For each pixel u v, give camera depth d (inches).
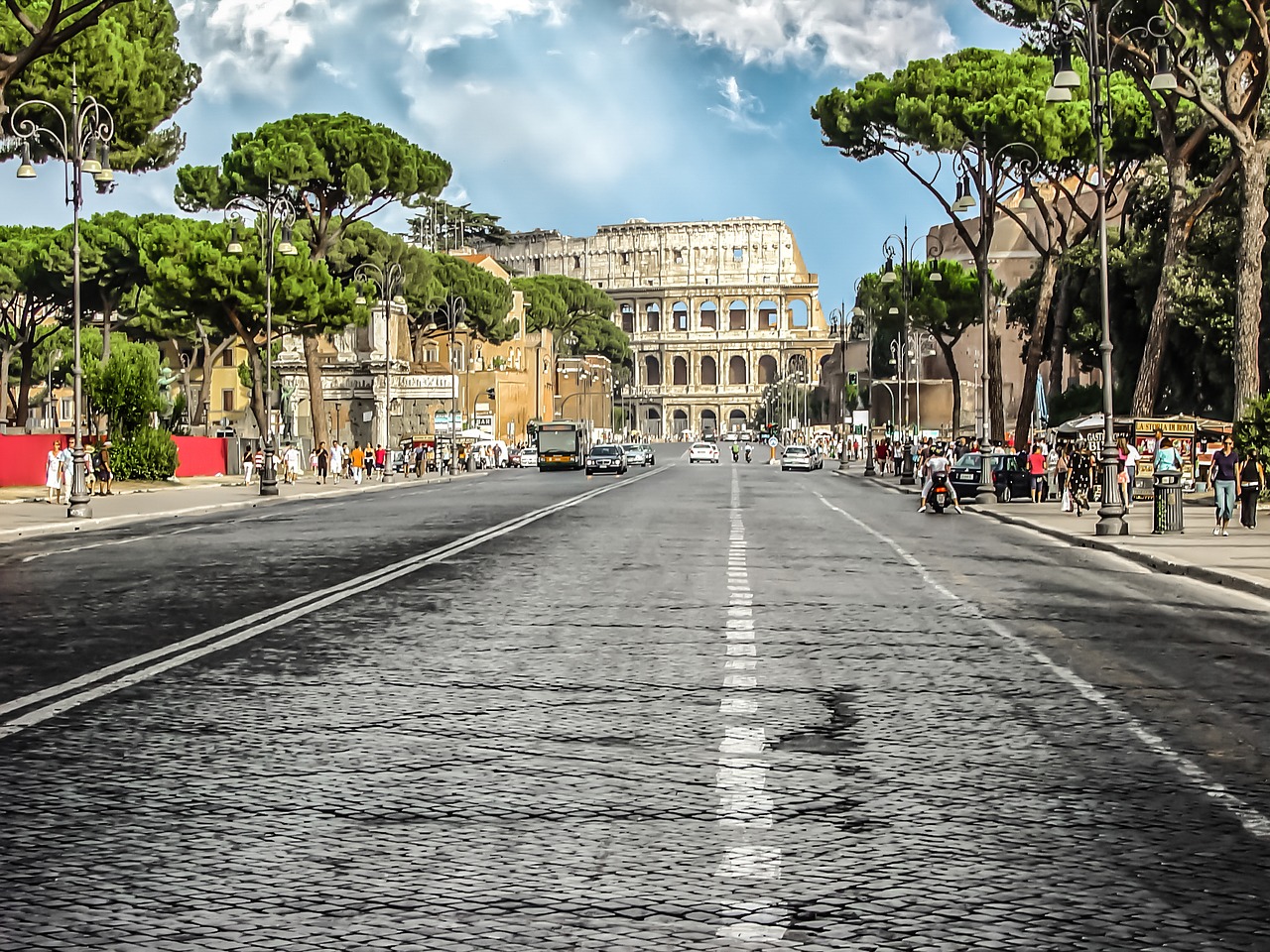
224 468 3154.5
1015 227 5039.4
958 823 308.7
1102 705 457.7
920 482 2701.8
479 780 348.2
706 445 4872.0
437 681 497.4
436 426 4456.2
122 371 2618.1
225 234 2940.5
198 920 242.5
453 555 1061.1
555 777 351.6
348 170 3132.4
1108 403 1306.6
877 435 4591.5
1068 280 2792.8
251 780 347.6
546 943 231.0
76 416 1689.2
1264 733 412.8
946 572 948.6
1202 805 325.4
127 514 1699.1
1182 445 2006.6
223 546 1176.8
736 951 227.3
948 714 439.8
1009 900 254.2
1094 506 1900.8
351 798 329.7
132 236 3405.5
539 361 6530.5
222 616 689.0
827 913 246.5
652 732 409.7
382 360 4119.1
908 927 239.3
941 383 5093.5
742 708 447.8
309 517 1678.2
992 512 1750.7
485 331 5177.2
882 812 318.0
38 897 255.3
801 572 933.8
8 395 3752.5
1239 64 1788.9
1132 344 2524.6
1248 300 1791.3
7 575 917.8
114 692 473.1
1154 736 407.2
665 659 550.0
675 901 253.1
